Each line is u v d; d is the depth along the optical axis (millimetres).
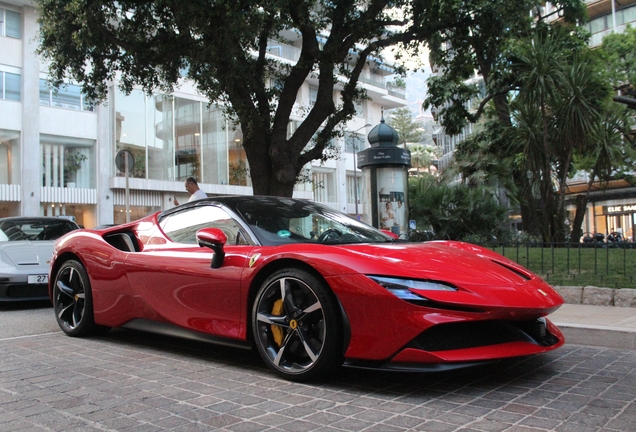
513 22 11523
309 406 2639
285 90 10133
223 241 3398
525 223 15469
